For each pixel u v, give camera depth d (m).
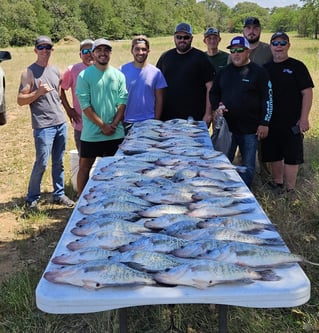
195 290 2.07
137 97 5.88
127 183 3.40
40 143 5.84
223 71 5.54
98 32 82.75
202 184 3.33
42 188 6.92
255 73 5.32
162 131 5.04
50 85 5.73
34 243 5.16
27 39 68.12
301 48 36.72
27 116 13.49
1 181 7.51
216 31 7.09
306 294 2.07
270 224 2.70
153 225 2.67
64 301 2.03
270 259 2.23
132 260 2.24
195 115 6.22
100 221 2.65
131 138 4.76
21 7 68.44
